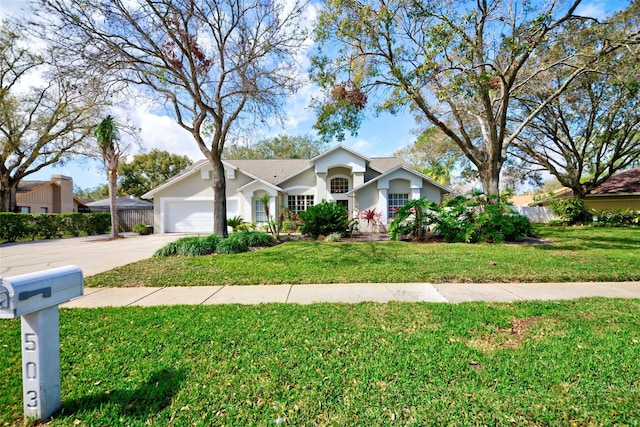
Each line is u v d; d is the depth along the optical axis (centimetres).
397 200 1684
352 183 1855
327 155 1819
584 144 2038
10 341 351
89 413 224
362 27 1032
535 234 1306
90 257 987
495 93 1412
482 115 1499
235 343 334
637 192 2041
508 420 214
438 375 268
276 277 643
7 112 1866
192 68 1038
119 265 833
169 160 3959
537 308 436
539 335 346
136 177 3856
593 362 284
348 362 291
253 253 923
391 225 1273
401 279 619
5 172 2080
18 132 2022
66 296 226
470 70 992
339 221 1327
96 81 982
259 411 226
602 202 2248
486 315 409
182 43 1039
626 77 1140
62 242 1520
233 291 562
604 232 1413
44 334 218
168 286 605
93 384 259
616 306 443
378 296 516
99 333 365
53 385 223
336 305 464
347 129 1241
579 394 240
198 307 464
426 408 227
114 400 239
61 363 293
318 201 1833
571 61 1386
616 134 1950
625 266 700
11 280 186
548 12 982
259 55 1102
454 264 733
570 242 1096
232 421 216
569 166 2119
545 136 2114
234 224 1559
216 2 1038
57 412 224
